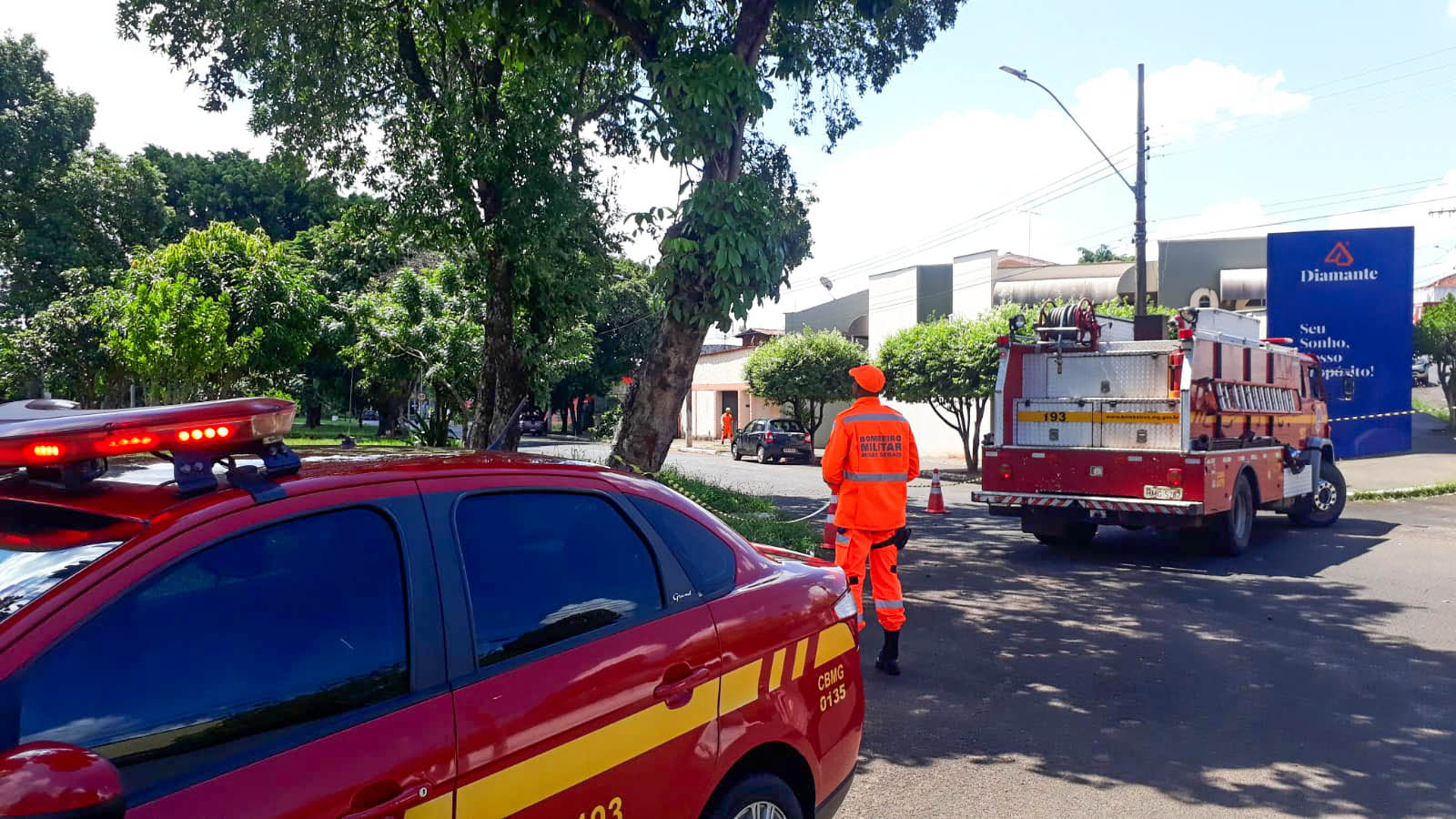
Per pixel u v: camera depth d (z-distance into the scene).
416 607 2.21
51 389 22.02
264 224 40.97
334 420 49.53
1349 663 6.50
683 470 23.28
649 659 2.62
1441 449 27.83
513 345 14.77
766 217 9.09
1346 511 15.44
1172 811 4.19
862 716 3.52
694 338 9.76
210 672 1.87
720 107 8.94
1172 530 13.17
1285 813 4.16
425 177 13.35
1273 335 17.88
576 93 12.98
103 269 28.17
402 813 1.98
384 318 20.06
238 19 12.71
